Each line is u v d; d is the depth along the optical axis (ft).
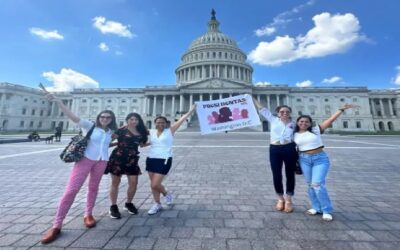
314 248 11.07
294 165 16.38
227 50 300.40
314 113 271.28
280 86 270.46
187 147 61.05
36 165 33.68
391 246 11.29
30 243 11.46
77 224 13.82
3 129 253.24
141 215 15.34
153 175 16.01
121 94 289.12
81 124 14.08
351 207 16.92
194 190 21.38
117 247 11.12
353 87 272.92
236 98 19.85
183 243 11.53
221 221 14.32
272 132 17.26
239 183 23.94
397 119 278.05
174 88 270.05
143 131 16.51
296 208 16.67
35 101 290.15
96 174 14.14
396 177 26.78
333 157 42.65
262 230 13.02
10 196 19.35
